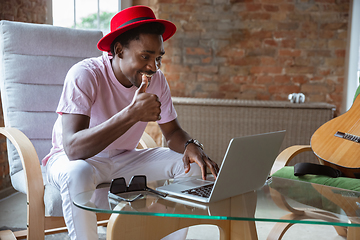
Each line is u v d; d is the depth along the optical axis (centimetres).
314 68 315
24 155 129
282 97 319
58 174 120
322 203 98
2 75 168
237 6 312
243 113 278
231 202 97
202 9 313
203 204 94
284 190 112
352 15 306
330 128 174
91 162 139
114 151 151
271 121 277
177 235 132
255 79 318
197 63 318
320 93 317
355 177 144
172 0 312
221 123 279
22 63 169
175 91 321
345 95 314
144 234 99
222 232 118
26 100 167
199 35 315
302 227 188
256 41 314
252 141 97
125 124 119
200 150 136
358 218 85
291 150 170
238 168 97
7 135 140
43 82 172
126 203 92
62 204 118
